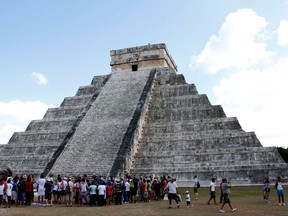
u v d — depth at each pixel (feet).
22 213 50.72
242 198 69.56
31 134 130.00
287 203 59.62
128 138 107.45
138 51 160.86
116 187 66.18
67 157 106.32
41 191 65.10
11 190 62.08
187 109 124.06
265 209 51.34
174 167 102.22
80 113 128.98
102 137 111.75
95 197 63.72
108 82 148.46
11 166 117.60
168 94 136.36
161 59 156.56
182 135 112.68
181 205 60.85
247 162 97.60
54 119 135.03
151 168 103.19
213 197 61.31
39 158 116.67
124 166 98.37
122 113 122.11
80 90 152.87
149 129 119.34
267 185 62.95
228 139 105.81
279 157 95.86
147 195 72.08
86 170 98.58
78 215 48.37
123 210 54.03
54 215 48.42
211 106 121.49
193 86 135.33
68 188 65.26
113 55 164.55
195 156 103.19
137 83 142.00
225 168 97.14
